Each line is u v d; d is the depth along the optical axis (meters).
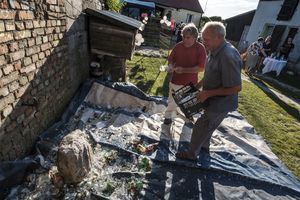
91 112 4.33
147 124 4.13
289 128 5.53
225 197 2.91
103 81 5.19
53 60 3.40
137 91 4.97
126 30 5.18
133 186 2.72
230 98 2.90
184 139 3.92
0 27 2.02
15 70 2.36
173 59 3.85
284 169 3.65
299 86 10.48
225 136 4.29
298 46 13.88
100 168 2.89
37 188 2.45
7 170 2.30
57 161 2.44
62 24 3.64
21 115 2.58
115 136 3.64
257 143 4.33
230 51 2.60
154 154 3.40
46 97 3.26
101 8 7.62
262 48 11.30
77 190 2.51
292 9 14.78
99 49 5.44
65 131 3.54
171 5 30.38
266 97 7.75
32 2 2.61
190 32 3.48
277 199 2.98
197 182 3.05
